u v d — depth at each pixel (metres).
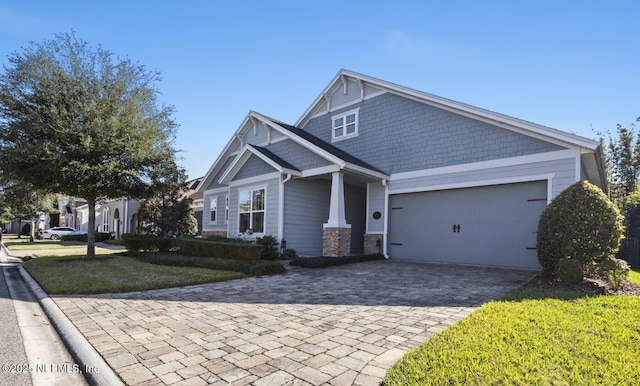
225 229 18.69
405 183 13.48
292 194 13.80
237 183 15.60
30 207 27.53
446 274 9.54
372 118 14.98
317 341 4.27
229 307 6.02
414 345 4.11
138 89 13.55
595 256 7.55
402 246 13.44
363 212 16.62
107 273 9.57
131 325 4.98
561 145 10.04
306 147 13.61
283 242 13.27
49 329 5.25
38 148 11.32
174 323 5.07
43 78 11.96
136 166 13.62
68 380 3.57
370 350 3.96
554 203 8.38
